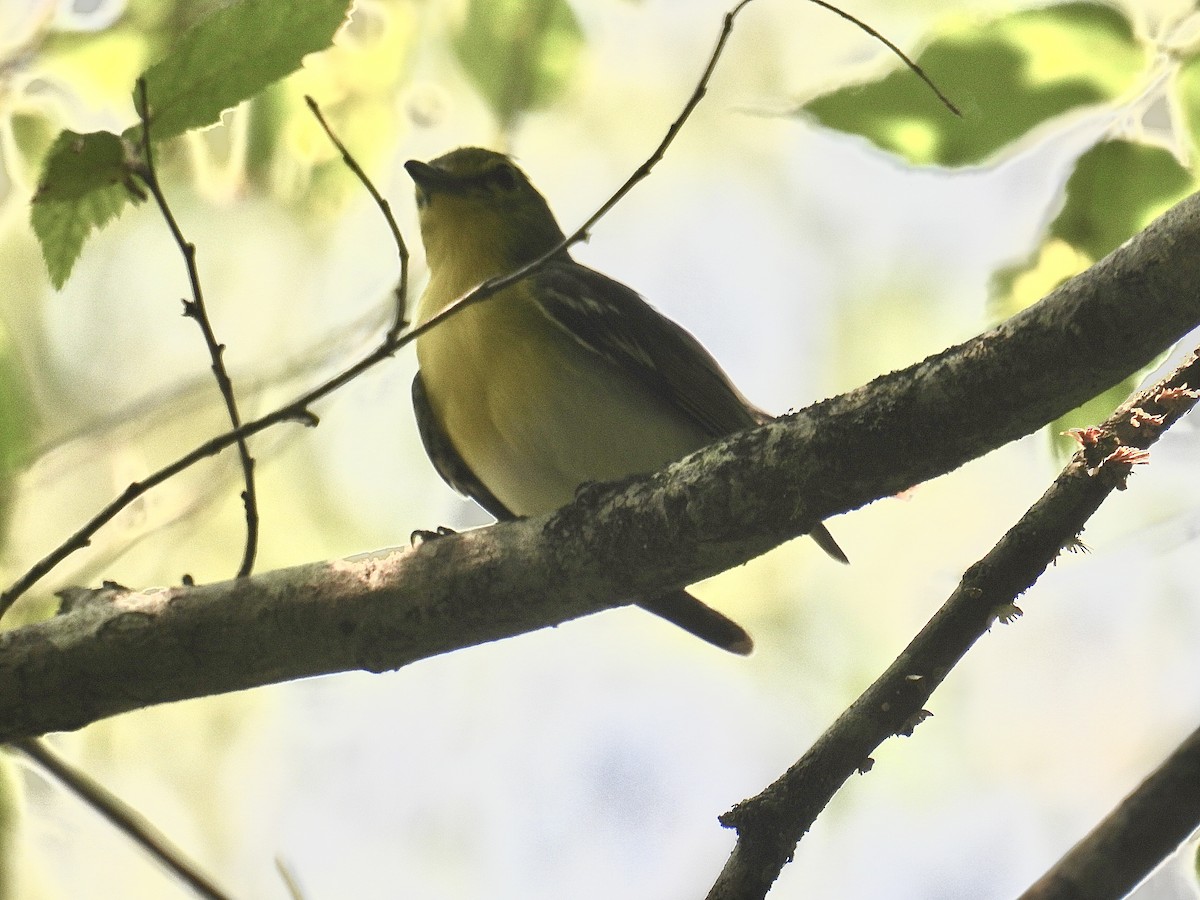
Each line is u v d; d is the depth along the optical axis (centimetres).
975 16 698
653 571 691
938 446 611
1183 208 545
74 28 941
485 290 635
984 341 592
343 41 1014
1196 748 684
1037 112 705
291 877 771
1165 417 626
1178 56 689
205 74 580
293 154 1020
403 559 731
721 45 643
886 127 714
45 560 624
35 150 925
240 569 734
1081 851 673
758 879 609
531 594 710
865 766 626
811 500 644
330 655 727
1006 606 630
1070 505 625
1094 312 560
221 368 633
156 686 723
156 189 589
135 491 625
